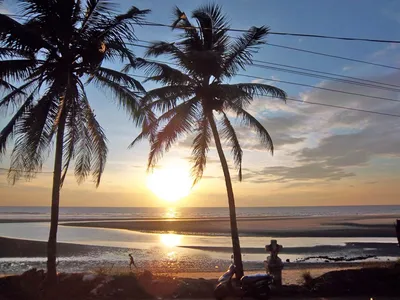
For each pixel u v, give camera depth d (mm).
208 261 28359
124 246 37125
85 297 10539
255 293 10078
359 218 94688
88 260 28594
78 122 12656
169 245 38312
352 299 10602
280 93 14461
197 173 16188
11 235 47750
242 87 14555
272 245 11727
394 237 45719
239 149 15836
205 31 14961
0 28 9672
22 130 10945
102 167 13219
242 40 14320
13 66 10820
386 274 11852
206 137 16281
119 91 11820
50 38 11328
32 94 11688
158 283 11148
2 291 10539
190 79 14703
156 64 13000
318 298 10742
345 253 32875
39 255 30797
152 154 14539
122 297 10633
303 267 25141
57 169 11141
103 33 11281
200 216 118812
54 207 10969
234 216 14344
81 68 11570
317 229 57125
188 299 10664
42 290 10539
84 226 65625
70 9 11086
